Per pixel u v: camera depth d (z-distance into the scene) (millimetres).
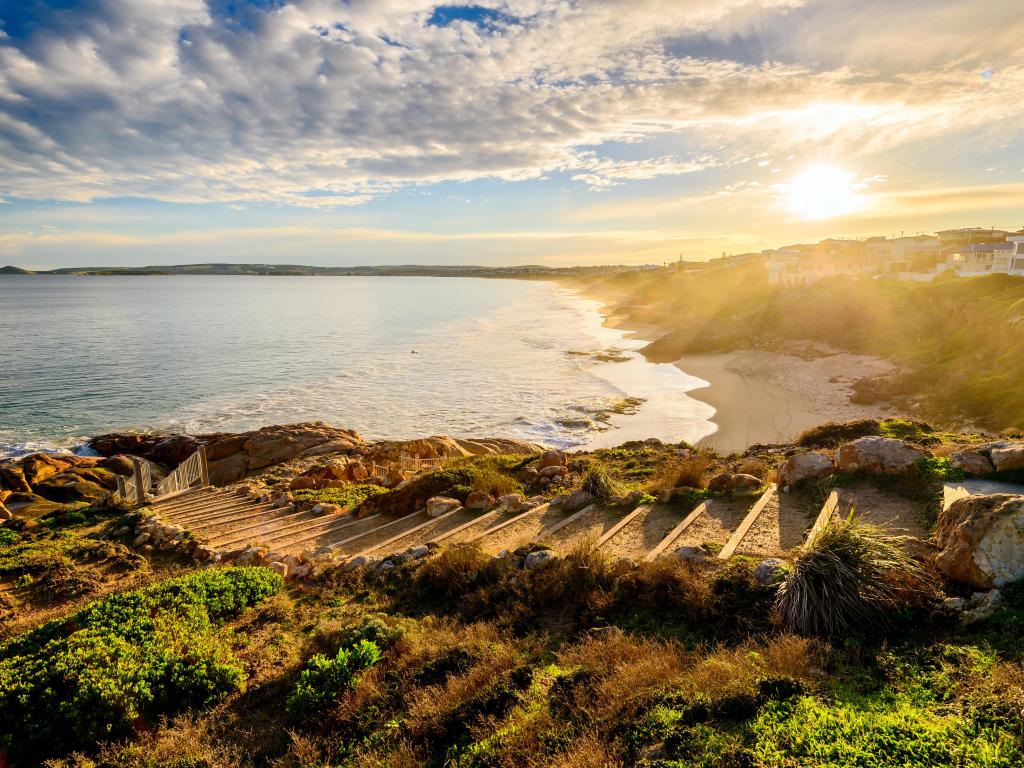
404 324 79938
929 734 3838
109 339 61500
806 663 4945
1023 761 3502
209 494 17188
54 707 5910
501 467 16188
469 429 30719
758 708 4391
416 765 4723
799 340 51656
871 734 3932
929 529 7613
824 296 56344
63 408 35375
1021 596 5258
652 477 14008
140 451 27875
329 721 5562
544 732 4699
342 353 54344
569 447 27484
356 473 19516
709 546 7887
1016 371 27281
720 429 29328
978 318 35781
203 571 9406
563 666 5879
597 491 11711
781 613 5852
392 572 9125
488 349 57344
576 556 7742
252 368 47000
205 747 5449
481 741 4773
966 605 5375
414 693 5711
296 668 6633
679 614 6496
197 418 33500
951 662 4680
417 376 44031
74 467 24453
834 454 11000
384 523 12781
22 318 82250
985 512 5949
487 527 11078
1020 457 8453
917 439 13367
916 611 5504
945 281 48438
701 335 55719
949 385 29734
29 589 10016
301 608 8367
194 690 6293
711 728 4281
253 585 8844
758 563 6898
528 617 7164
